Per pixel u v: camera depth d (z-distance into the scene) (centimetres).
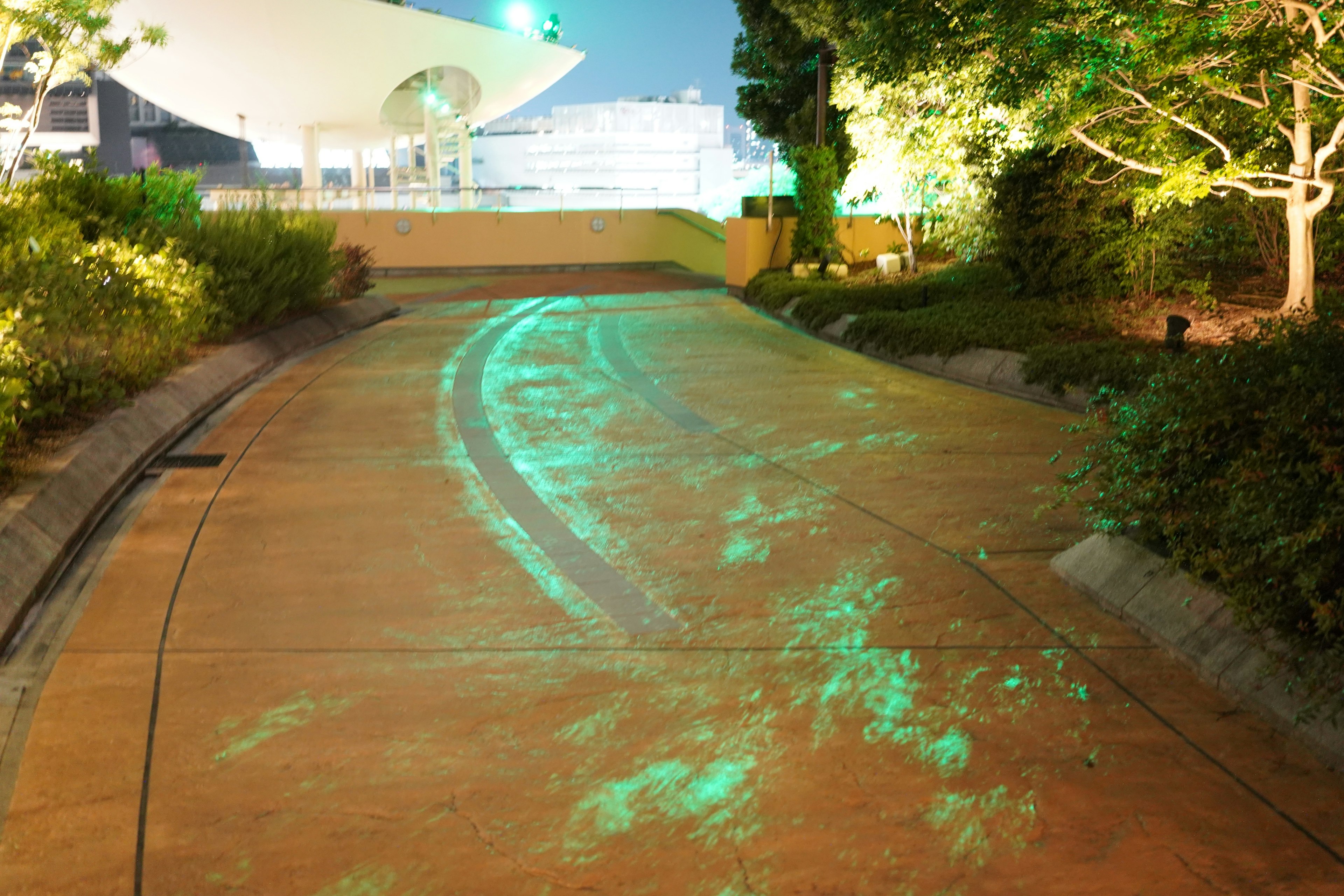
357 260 1783
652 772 354
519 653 451
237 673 431
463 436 878
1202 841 314
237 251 1273
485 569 559
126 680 423
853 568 557
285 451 823
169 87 4234
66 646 457
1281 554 381
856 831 320
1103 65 1033
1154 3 923
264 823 325
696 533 621
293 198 2494
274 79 3922
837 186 1928
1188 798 338
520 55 4091
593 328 1584
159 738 376
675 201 3038
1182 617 449
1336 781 346
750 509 670
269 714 395
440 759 362
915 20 1091
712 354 1326
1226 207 1280
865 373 1188
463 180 4409
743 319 1678
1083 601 507
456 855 308
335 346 1396
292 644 461
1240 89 1052
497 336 1489
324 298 1599
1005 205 1414
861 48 1229
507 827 322
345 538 611
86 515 613
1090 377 967
